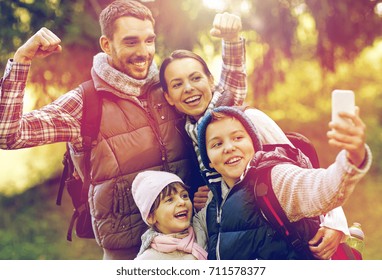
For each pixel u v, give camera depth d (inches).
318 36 407.5
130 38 183.0
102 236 188.5
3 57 377.7
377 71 534.3
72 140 185.6
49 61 378.0
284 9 386.6
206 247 178.4
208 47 384.5
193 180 189.5
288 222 154.3
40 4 373.4
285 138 177.9
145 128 186.1
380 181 433.4
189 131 183.0
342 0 399.5
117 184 184.4
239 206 159.3
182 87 183.0
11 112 173.3
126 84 185.6
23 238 393.7
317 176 144.0
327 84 471.2
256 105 415.2
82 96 186.2
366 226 382.0
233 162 164.6
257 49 398.3
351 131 129.4
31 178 468.1
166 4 366.9
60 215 421.4
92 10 372.8
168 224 175.5
